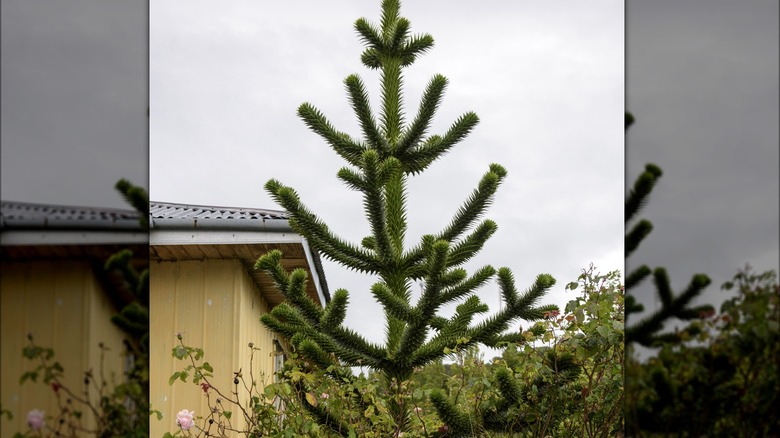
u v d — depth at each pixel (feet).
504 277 16.48
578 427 15.98
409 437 14.79
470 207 17.16
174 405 18.40
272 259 16.28
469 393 15.93
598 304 14.56
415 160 17.79
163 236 17.03
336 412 16.11
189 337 18.78
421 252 17.12
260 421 15.65
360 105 17.47
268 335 24.49
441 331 16.96
